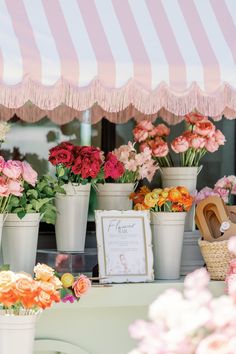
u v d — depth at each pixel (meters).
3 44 3.81
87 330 4.52
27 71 3.78
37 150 5.36
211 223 4.80
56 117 5.36
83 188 4.58
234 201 5.74
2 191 4.12
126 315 4.58
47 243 5.18
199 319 2.70
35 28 3.93
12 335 3.75
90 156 4.52
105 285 4.38
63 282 4.04
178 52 4.01
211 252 4.63
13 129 5.32
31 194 4.34
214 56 4.02
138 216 4.55
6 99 3.75
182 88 3.95
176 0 4.26
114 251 4.47
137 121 5.50
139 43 4.01
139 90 3.90
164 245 4.63
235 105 4.02
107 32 4.03
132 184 4.80
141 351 2.73
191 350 2.72
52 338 4.46
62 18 4.03
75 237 4.62
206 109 3.99
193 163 4.97
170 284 4.49
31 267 4.37
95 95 3.86
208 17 4.23
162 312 2.76
